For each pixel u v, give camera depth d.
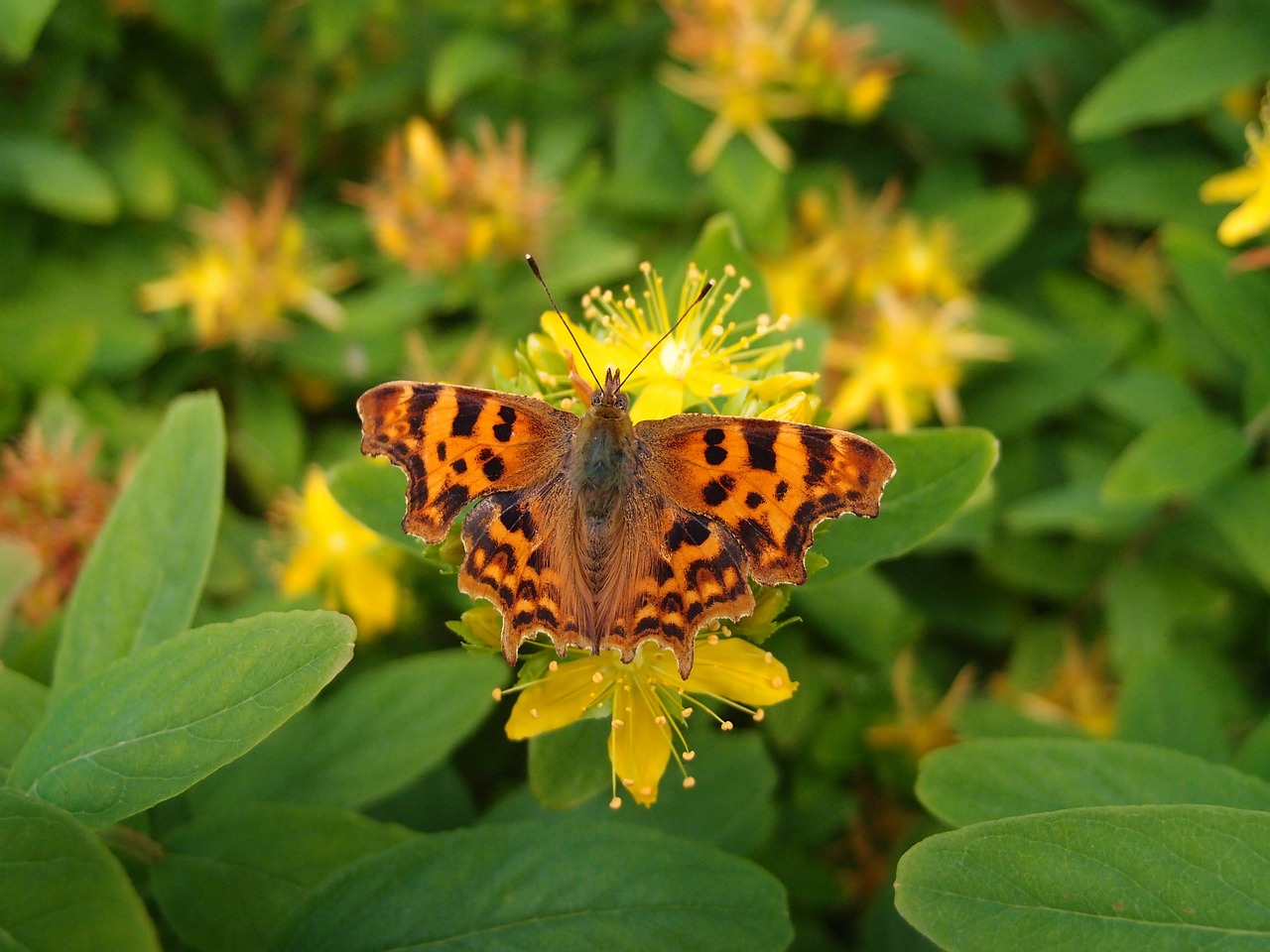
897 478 0.23
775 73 0.31
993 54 0.34
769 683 0.23
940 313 0.31
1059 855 0.20
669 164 0.32
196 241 0.32
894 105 0.33
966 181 0.33
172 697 0.20
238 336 0.31
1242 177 0.29
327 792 0.25
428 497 0.22
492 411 0.23
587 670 0.23
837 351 0.31
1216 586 0.31
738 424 0.22
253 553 0.30
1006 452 0.31
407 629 0.29
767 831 0.26
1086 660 0.31
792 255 0.32
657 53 0.33
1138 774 0.23
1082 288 0.33
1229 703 0.30
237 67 0.32
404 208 0.30
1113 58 0.33
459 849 0.21
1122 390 0.31
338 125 0.33
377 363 0.31
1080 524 0.30
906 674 0.29
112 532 0.23
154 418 0.31
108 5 0.32
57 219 0.31
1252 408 0.29
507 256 0.30
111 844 0.23
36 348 0.30
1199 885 0.20
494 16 0.32
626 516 0.23
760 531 0.22
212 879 0.23
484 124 0.30
